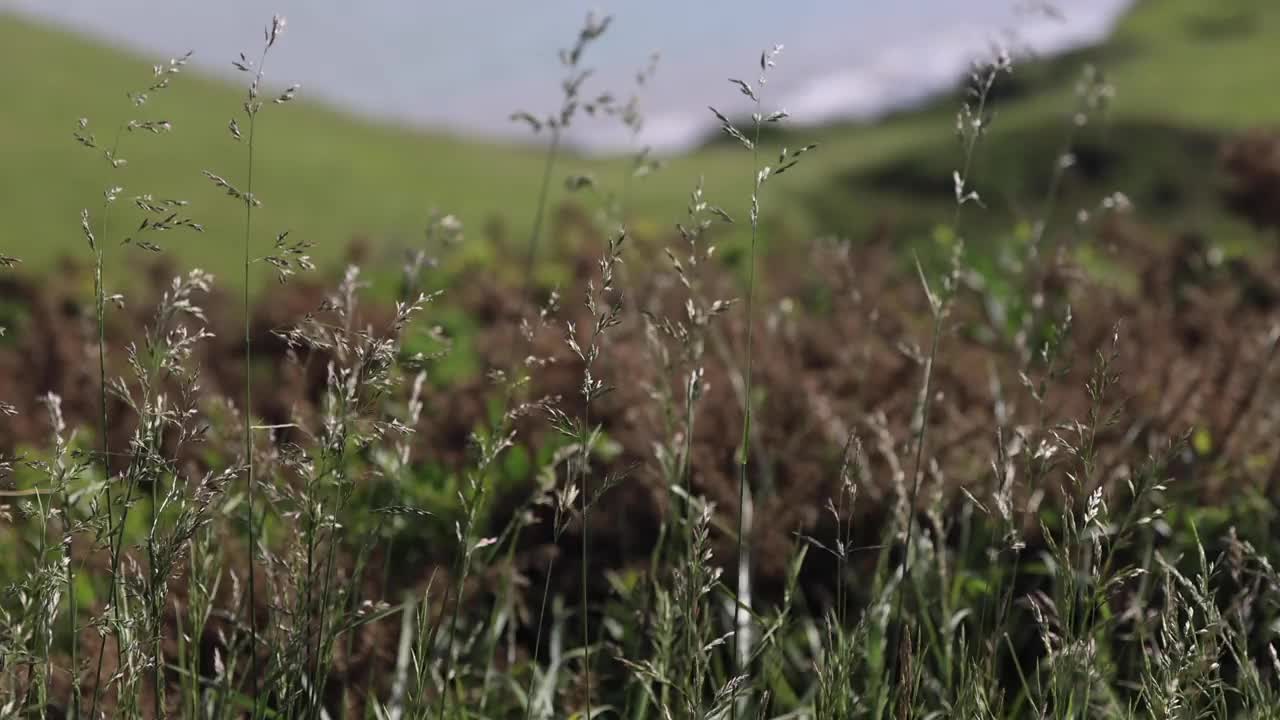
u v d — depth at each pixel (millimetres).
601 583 2916
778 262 4965
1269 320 3826
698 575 1776
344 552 2643
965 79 2104
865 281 4426
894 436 3049
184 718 2008
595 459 2996
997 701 2078
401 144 18266
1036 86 19109
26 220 11742
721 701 1777
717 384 3240
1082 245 4691
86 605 2467
